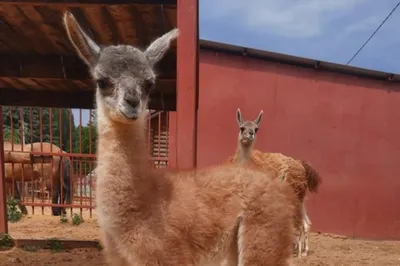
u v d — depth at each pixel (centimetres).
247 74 1630
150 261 451
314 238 1507
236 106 1625
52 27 934
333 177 1628
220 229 494
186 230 467
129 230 451
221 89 1625
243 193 512
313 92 1636
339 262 1101
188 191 486
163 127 1992
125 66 469
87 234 1282
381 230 1622
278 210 520
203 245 484
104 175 457
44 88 1266
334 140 1634
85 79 1121
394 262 1134
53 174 1644
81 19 880
